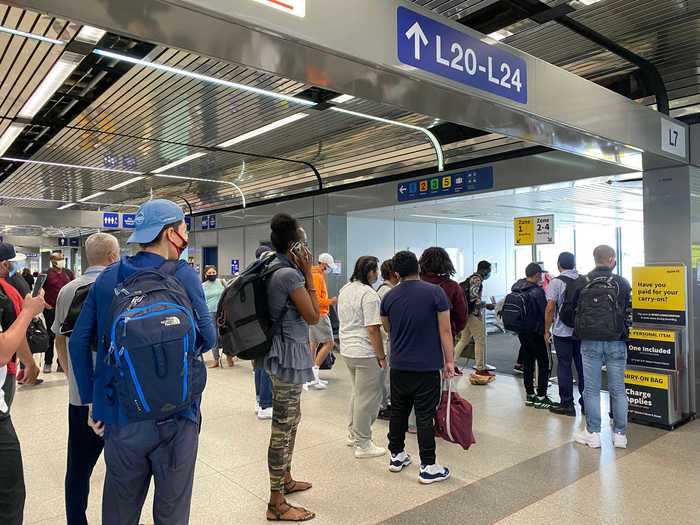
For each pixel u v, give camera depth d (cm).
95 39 434
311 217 1040
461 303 450
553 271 1648
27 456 418
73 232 2133
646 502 333
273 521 309
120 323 181
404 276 370
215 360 798
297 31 218
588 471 384
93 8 182
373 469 388
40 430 486
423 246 1247
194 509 326
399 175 871
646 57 514
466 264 1352
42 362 880
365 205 915
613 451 427
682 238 517
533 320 558
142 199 1491
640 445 441
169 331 184
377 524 305
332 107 629
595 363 438
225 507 328
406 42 262
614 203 1025
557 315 537
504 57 315
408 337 359
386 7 254
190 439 202
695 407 518
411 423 478
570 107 367
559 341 537
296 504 331
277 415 310
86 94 588
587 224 1487
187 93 586
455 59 287
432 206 923
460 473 381
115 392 191
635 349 512
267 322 296
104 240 290
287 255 314
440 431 371
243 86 540
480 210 1034
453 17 430
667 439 457
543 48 493
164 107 633
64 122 692
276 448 310
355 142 818
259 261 308
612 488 354
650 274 520
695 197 525
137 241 207
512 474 379
